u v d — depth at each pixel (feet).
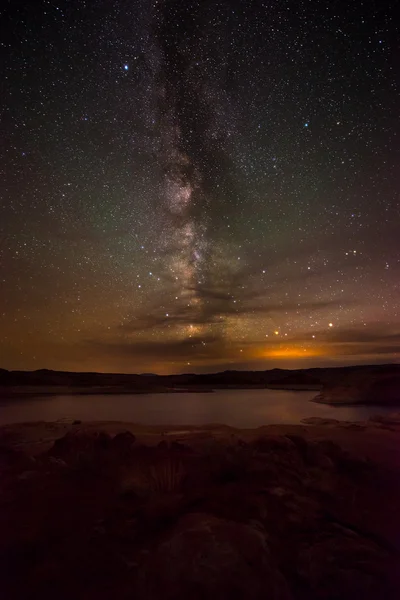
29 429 24.58
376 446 19.47
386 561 8.65
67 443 16.57
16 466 15.08
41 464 15.15
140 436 20.58
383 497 12.48
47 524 10.16
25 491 12.48
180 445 16.63
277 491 11.67
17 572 8.14
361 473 14.42
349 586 7.79
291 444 16.19
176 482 12.63
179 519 9.66
